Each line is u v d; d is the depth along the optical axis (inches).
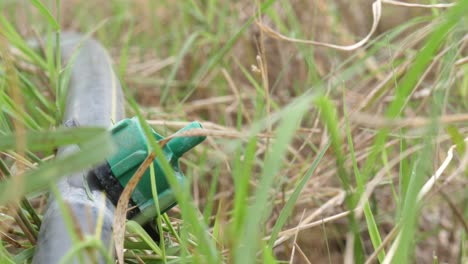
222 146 111.3
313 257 91.3
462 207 99.7
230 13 157.5
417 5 86.1
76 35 129.7
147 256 71.4
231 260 54.2
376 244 64.1
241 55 144.7
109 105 87.5
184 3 158.4
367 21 154.1
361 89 124.8
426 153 55.1
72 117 84.4
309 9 143.1
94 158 36.8
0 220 72.4
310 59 115.0
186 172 110.8
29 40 132.6
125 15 171.9
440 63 101.4
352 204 67.2
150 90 143.3
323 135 100.1
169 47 162.2
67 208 50.2
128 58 155.5
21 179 36.2
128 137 64.2
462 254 81.9
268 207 89.7
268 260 52.5
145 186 64.2
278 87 137.8
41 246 58.9
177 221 77.9
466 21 87.7
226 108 128.9
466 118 58.9
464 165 67.9
